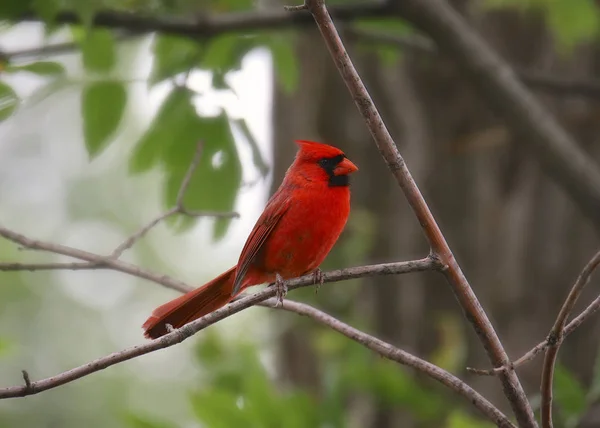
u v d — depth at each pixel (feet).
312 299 38.01
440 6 34.12
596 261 16.16
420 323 37.11
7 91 28.22
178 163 30.01
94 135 29.89
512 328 36.22
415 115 38.70
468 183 37.83
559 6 36.55
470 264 37.24
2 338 28.19
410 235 38.06
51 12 29.30
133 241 23.61
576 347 35.45
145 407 52.65
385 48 37.70
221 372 33.37
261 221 24.70
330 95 40.68
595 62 41.37
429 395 33.58
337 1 36.50
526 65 41.27
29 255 54.95
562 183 34.06
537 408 24.32
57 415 50.96
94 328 54.65
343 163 24.99
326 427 30.17
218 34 32.68
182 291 23.53
